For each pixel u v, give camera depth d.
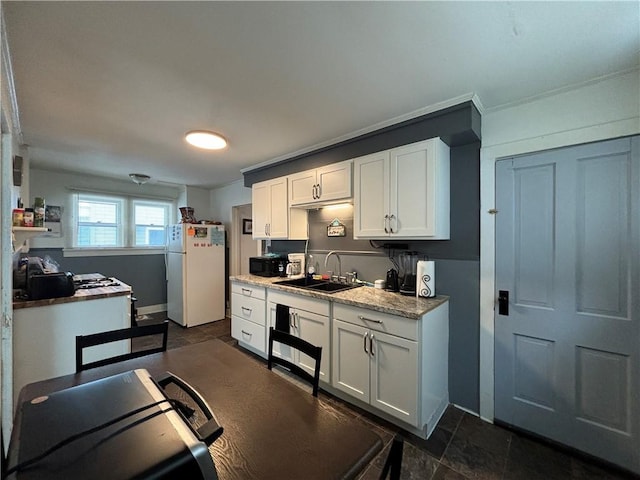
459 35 1.27
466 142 2.07
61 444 0.60
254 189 3.51
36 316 2.03
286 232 3.10
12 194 1.80
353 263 2.87
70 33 1.24
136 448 0.60
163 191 4.88
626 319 1.57
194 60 1.44
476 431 1.91
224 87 1.69
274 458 0.77
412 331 1.77
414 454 1.70
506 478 1.53
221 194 4.88
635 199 1.54
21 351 1.97
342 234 2.96
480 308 2.06
